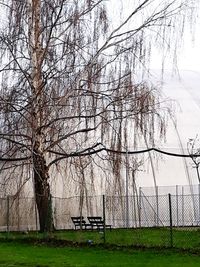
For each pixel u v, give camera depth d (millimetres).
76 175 23688
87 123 23031
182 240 23062
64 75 22500
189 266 17016
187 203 32375
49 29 22625
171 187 33281
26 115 22438
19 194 23734
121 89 22719
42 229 24031
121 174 23109
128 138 23047
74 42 22422
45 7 22656
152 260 18312
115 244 21547
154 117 23188
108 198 23297
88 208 24109
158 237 24203
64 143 23625
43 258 18859
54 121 22656
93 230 27234
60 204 28781
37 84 22359
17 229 26594
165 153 31406
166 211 31859
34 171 22922
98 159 25453
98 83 22688
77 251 20484
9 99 22344
